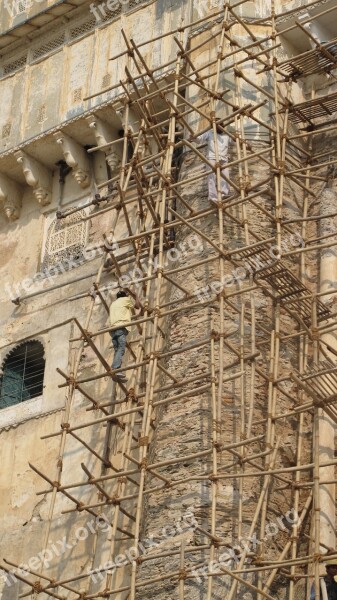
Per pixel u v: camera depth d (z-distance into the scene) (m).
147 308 26.80
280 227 25.86
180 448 24.22
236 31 28.62
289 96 28.08
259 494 23.70
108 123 30.14
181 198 26.56
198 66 28.73
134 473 24.97
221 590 22.52
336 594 21.89
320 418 24.59
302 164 27.70
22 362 29.50
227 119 26.97
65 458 27.22
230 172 27.12
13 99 31.72
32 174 30.89
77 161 30.47
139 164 27.81
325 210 26.97
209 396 24.55
